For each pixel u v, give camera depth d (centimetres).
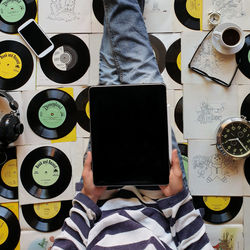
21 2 84
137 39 77
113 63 79
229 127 80
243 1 83
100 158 63
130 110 63
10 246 83
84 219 63
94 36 84
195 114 83
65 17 84
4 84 84
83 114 84
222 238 83
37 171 84
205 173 83
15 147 84
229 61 83
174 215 62
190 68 83
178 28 84
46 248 84
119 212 62
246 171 83
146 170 63
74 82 84
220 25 80
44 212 84
